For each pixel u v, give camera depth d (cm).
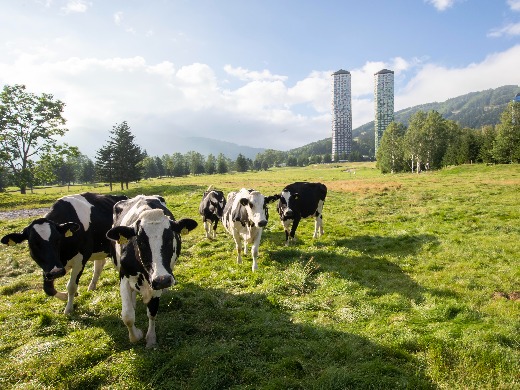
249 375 489
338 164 15525
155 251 511
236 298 780
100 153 6019
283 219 1259
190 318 673
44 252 620
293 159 19188
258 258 1079
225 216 1111
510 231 1320
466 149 6838
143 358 529
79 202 757
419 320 650
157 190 3844
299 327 625
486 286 816
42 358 539
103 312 712
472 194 2308
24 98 4178
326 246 1221
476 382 466
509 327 595
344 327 630
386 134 9156
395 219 1692
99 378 496
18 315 714
